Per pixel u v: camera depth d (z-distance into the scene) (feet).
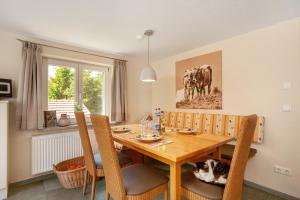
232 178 3.89
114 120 10.87
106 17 6.40
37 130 8.27
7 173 6.82
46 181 8.07
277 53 7.04
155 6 5.69
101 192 7.14
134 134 7.01
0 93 6.99
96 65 10.83
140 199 4.45
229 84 8.62
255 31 7.68
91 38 8.43
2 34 7.44
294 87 6.61
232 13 6.19
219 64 9.02
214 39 8.73
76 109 9.93
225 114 8.71
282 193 6.85
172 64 11.68
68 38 8.39
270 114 7.24
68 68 9.77
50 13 6.09
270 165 7.20
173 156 4.24
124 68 11.37
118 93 10.88
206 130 9.12
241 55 8.16
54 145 8.36
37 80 7.96
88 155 6.34
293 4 5.62
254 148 7.66
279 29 6.99
